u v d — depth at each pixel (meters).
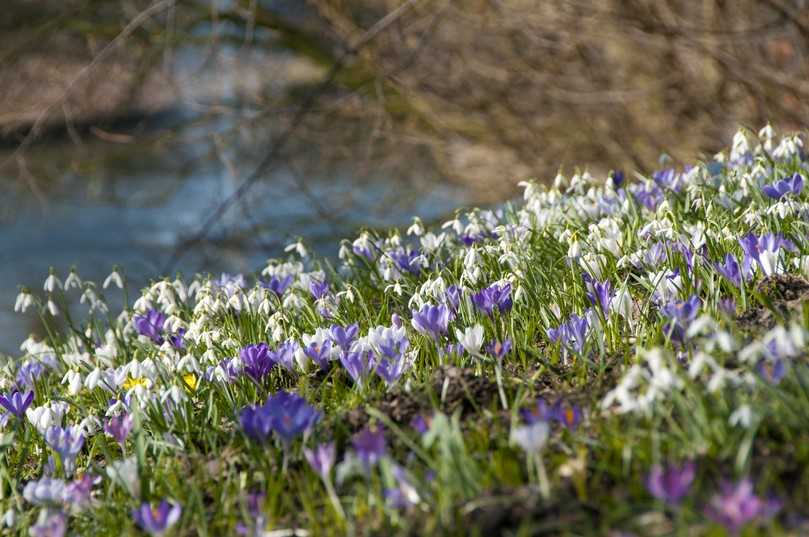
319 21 14.94
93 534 3.00
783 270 3.88
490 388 3.37
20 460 3.73
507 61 14.13
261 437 3.04
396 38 14.12
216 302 4.98
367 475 2.59
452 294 4.12
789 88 11.31
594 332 3.69
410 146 15.23
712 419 2.65
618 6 12.38
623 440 2.69
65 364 5.22
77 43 14.37
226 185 18.78
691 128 13.12
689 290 3.90
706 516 2.19
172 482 3.19
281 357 3.96
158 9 12.26
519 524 2.42
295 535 2.68
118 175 18.77
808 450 2.49
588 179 5.70
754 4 12.38
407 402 3.34
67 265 16.64
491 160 14.62
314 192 15.73
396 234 5.40
